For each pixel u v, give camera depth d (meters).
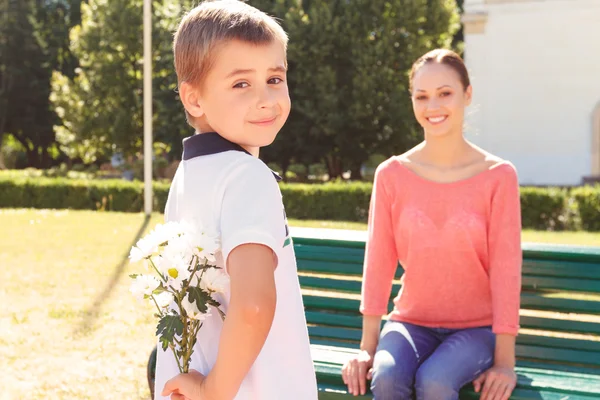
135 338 5.14
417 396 2.36
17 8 35.12
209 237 1.36
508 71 22.03
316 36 21.98
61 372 4.41
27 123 36.09
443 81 2.68
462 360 2.39
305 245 3.43
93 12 25.70
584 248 2.97
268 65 1.45
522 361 2.99
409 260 2.69
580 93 21.50
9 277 7.24
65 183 16.70
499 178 2.60
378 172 2.81
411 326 2.66
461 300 2.64
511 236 2.56
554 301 2.98
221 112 1.46
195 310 1.37
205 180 1.44
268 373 1.42
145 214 13.11
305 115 22.66
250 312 1.26
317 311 3.47
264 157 23.77
